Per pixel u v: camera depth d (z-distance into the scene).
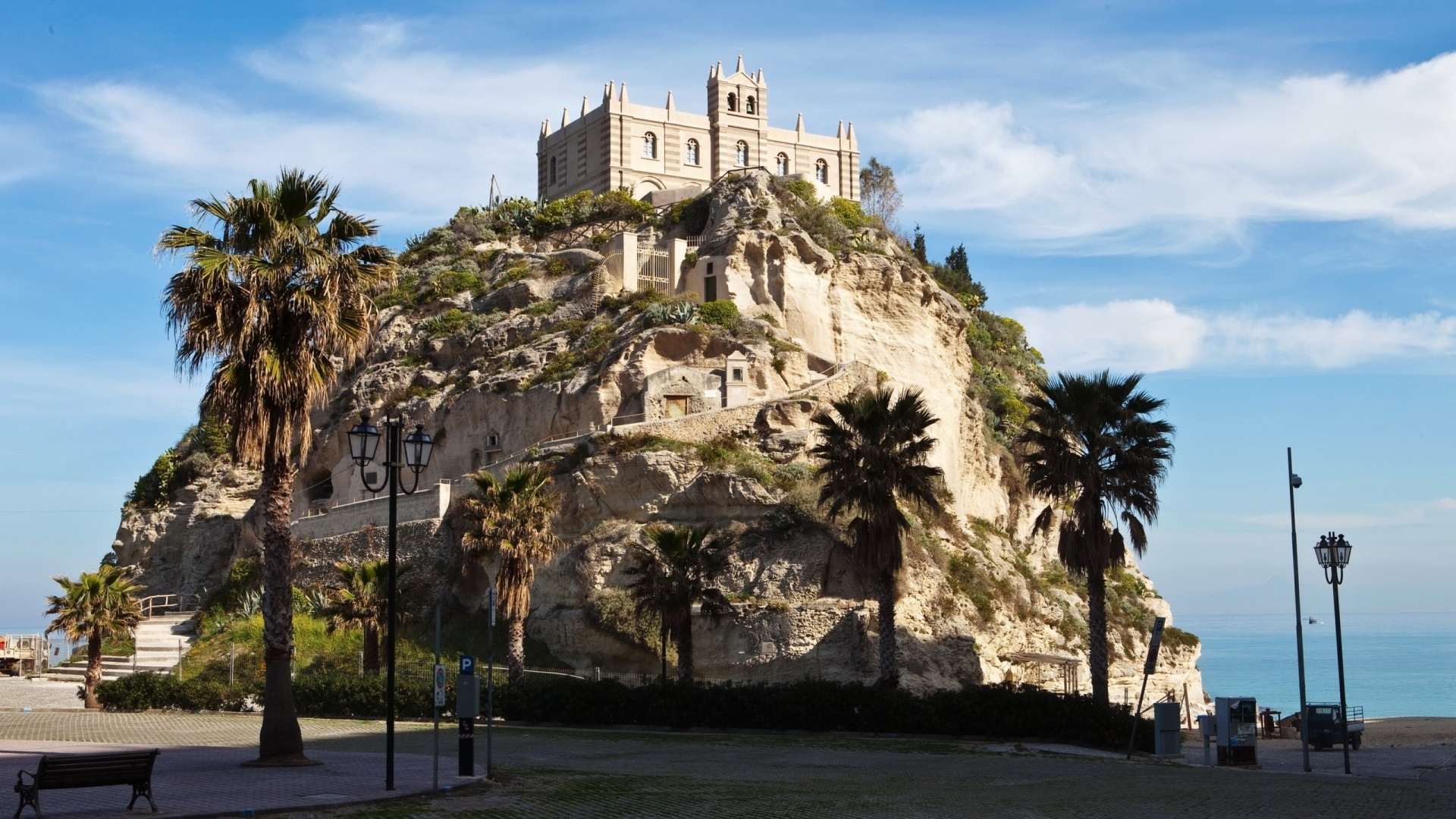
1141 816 24.80
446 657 61.03
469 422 78.19
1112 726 43.03
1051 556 87.62
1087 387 48.75
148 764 22.28
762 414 65.12
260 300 31.88
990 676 58.47
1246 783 31.97
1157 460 48.66
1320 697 157.75
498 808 24.34
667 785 28.42
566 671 58.69
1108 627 74.12
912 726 44.44
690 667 49.06
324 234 33.25
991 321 110.06
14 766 29.67
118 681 54.03
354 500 82.50
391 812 23.45
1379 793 29.92
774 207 87.00
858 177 122.50
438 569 66.75
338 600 56.94
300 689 51.12
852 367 69.75
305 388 32.47
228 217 32.28
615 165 110.94
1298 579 40.84
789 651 54.88
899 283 87.62
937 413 84.94
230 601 77.75
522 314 86.56
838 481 49.03
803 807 25.14
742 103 116.88
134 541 95.88
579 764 33.38
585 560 60.72
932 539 62.81
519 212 105.44
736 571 57.88
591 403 71.62
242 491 94.62
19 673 77.81
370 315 33.69
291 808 23.19
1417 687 178.62
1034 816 24.52
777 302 82.19
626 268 84.94
